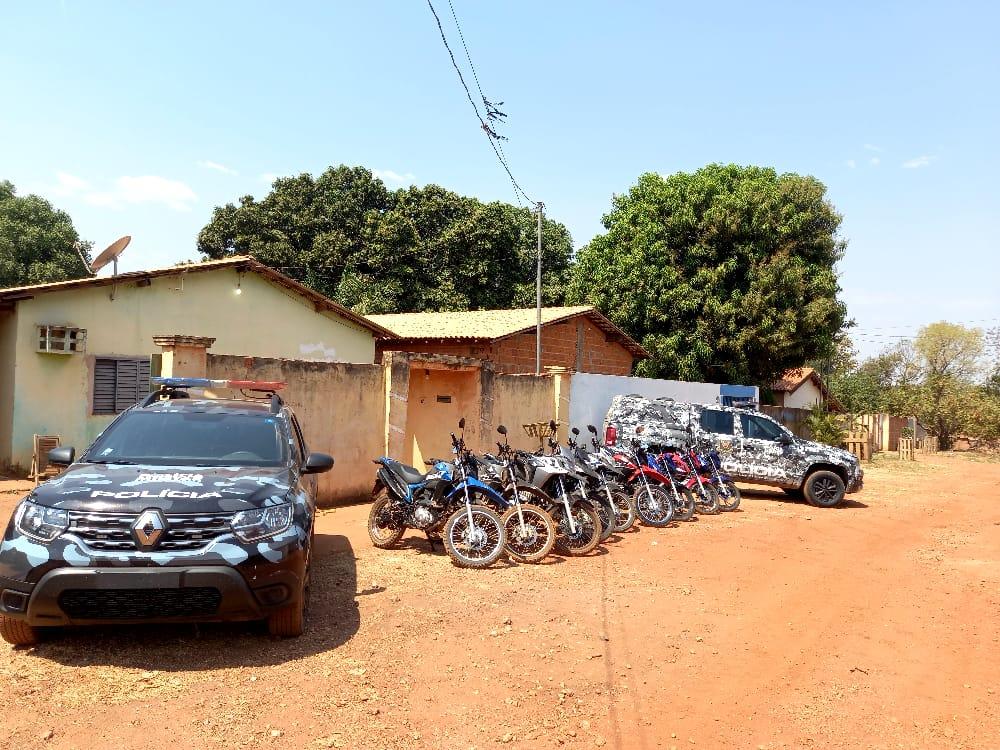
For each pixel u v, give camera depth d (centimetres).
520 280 3747
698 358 2688
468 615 625
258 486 525
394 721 423
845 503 1542
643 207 2845
